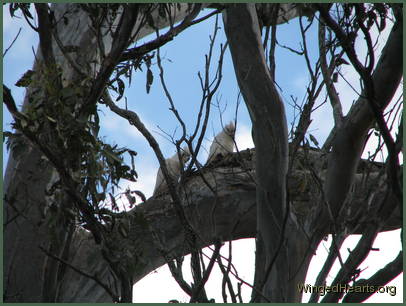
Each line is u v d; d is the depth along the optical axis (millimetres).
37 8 12680
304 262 13977
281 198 14078
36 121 10953
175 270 12031
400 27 13367
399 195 11516
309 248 13305
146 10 13305
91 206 11438
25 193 14852
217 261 11836
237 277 11719
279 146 14070
